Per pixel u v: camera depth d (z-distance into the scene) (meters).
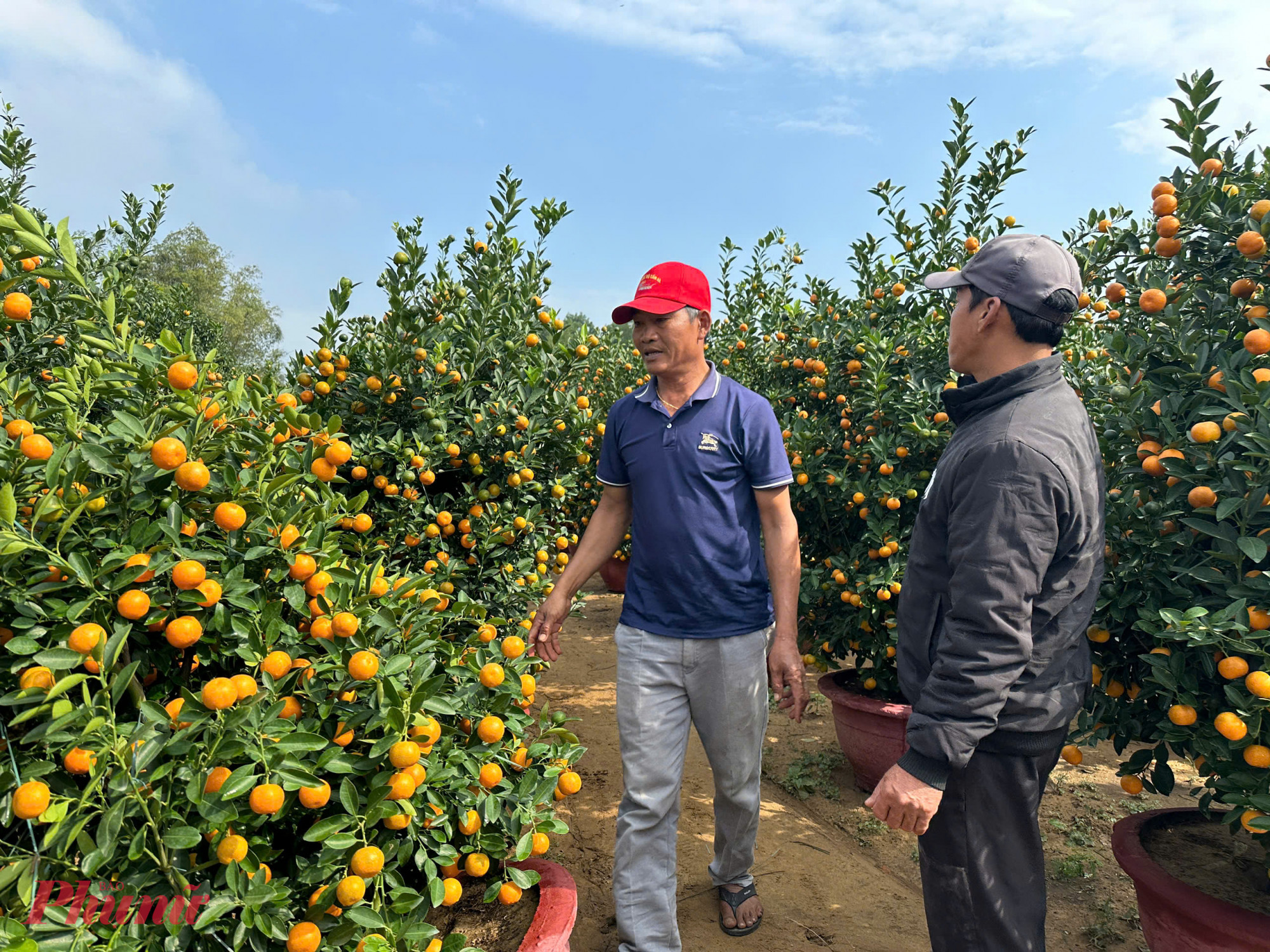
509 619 3.33
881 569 3.52
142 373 1.50
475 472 3.29
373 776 1.45
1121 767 2.27
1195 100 2.16
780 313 5.76
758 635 2.28
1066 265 1.71
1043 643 1.63
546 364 3.59
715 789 2.40
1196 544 2.04
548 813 1.83
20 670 1.25
